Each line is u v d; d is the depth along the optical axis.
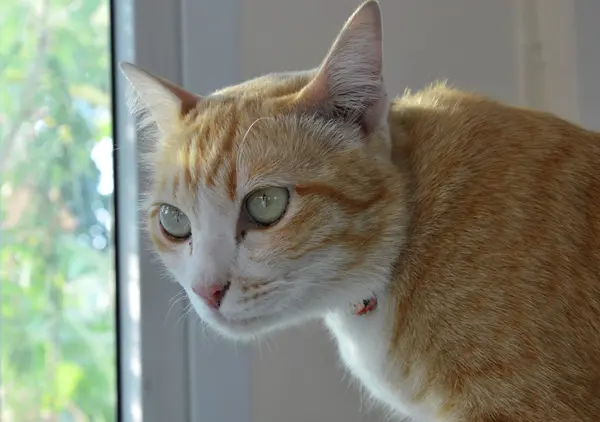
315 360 0.72
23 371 0.77
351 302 0.62
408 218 0.62
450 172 0.62
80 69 0.76
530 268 0.59
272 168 0.60
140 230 0.71
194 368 0.71
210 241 0.60
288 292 0.60
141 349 0.71
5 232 0.77
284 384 0.72
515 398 0.58
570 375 0.58
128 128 0.72
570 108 0.76
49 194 0.77
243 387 0.71
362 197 0.61
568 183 0.60
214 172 0.60
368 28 0.60
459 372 0.59
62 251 0.76
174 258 0.64
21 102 0.78
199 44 0.72
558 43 0.77
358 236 0.61
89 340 0.76
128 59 0.72
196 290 0.60
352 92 0.61
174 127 0.64
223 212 0.60
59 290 0.76
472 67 0.77
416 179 0.62
